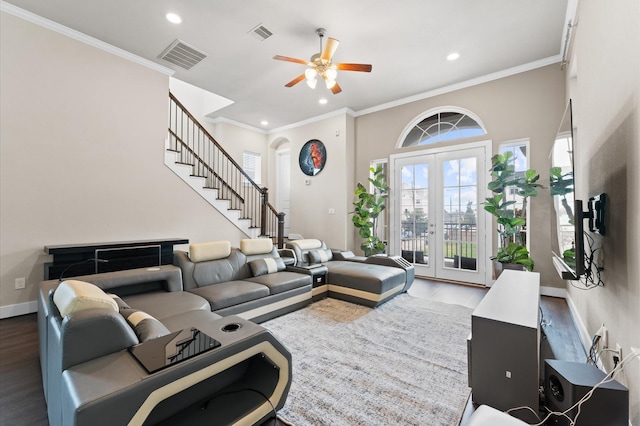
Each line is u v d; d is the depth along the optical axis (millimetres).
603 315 1817
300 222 6625
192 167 4816
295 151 6812
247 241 3521
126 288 2402
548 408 1490
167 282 2561
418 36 3471
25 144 3170
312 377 1950
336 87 3664
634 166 1255
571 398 1313
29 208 3197
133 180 4031
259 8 3016
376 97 5297
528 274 2672
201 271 2934
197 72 4418
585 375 1380
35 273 3223
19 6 3035
